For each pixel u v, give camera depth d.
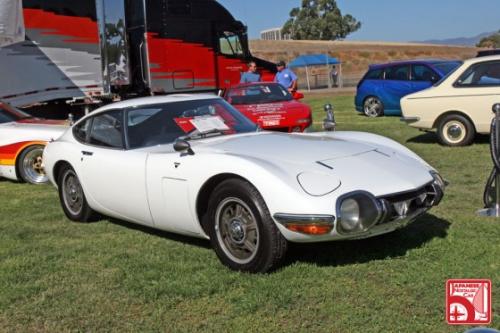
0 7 11.31
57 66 13.99
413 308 3.62
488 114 9.48
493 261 4.29
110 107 5.74
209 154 4.52
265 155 4.44
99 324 3.68
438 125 10.02
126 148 5.34
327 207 3.86
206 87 16.20
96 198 5.68
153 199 4.90
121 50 14.68
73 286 4.32
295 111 10.18
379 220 3.99
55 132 8.66
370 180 4.13
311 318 3.57
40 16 13.60
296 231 3.93
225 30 16.52
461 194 6.50
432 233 5.03
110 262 4.77
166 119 5.46
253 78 13.54
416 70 15.12
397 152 4.89
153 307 3.87
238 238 4.31
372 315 3.55
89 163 5.62
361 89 16.06
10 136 8.71
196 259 4.70
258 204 4.09
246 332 3.45
